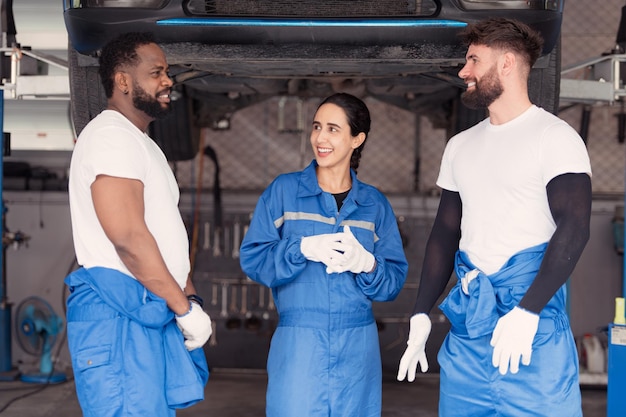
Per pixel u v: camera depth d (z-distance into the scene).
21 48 4.27
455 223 2.73
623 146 6.75
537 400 2.43
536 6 3.06
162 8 3.04
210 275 6.16
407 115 6.76
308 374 2.82
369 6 3.05
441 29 3.04
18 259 6.29
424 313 2.65
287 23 3.03
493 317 2.43
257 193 6.24
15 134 5.22
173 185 2.61
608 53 4.34
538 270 2.44
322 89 4.66
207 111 5.35
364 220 2.95
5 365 5.87
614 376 3.89
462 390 2.55
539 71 3.52
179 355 2.47
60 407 5.00
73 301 2.46
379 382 2.98
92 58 3.36
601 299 6.24
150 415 2.38
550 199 2.37
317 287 2.85
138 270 2.37
